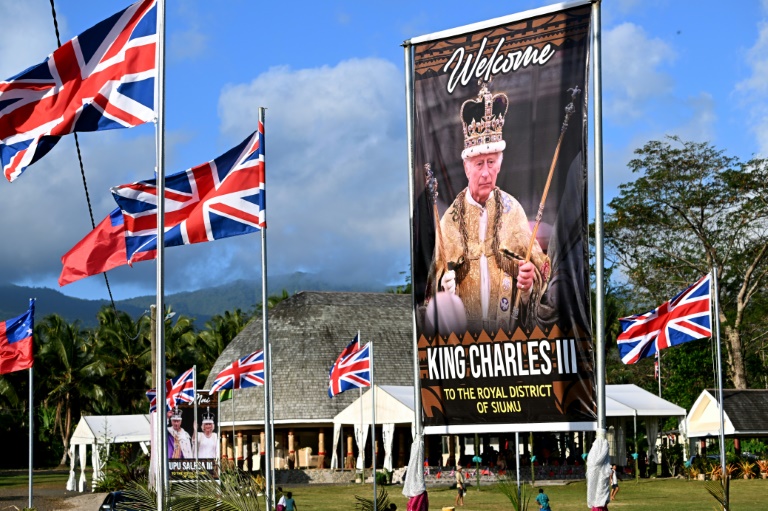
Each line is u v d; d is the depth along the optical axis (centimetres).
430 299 1897
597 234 1762
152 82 1712
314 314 7475
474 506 4025
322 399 6856
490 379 1847
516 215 1830
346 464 6562
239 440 6956
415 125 1916
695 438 6462
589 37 1789
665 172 7600
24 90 1694
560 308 1795
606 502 1703
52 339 10200
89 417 5766
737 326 7350
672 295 7762
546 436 6431
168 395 4331
